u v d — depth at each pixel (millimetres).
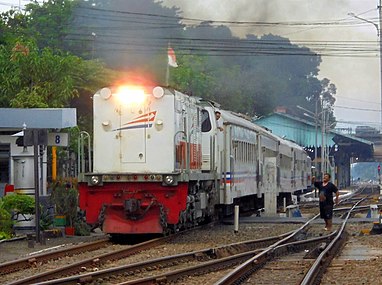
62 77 49656
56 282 17625
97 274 19375
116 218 29703
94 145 30516
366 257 26188
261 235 33562
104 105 30594
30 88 49219
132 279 20062
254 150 49625
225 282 18219
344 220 43469
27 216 33719
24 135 29156
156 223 29594
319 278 20188
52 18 81062
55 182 36906
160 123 30109
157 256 25297
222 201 39406
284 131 110250
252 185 48438
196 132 35031
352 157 151250
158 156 30062
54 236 32188
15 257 24812
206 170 37031
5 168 41781
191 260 24531
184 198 29594
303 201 80250
